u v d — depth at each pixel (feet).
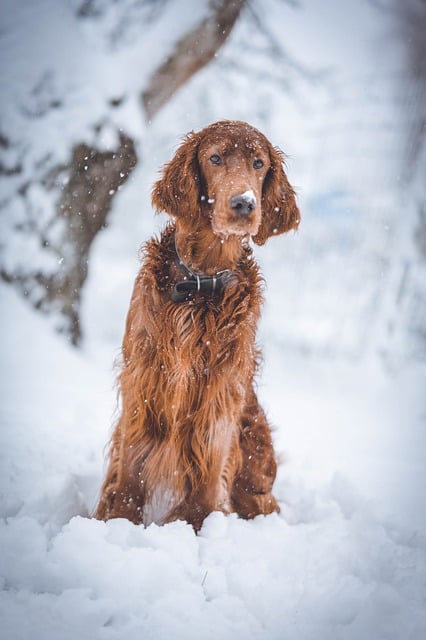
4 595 8.07
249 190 10.07
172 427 10.46
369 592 8.46
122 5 25.81
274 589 8.64
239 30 38.04
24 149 24.97
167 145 39.52
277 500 13.10
